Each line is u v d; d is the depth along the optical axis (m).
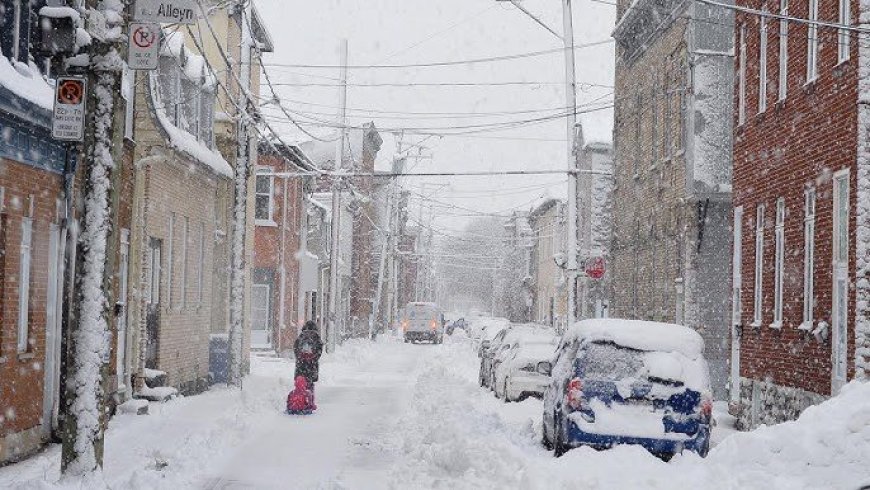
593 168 48.00
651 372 13.56
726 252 27.88
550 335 26.19
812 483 10.57
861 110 16.56
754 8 22.47
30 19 14.36
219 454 14.72
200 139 25.33
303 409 20.45
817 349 18.36
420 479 12.25
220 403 21.34
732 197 24.62
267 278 41.50
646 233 33.69
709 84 27.09
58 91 11.26
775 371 20.59
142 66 11.92
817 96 18.58
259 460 14.25
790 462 11.14
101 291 11.35
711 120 27.11
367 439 16.61
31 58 14.49
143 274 20.75
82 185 11.38
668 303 30.67
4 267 13.46
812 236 19.06
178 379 24.11
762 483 10.62
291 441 16.28
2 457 13.33
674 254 30.03
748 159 22.73
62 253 15.56
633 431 13.41
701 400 13.55
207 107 26.28
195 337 25.78
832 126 17.84
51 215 15.11
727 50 27.28
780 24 20.89
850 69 17.08
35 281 14.58
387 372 35.97
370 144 76.94
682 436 13.43
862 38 16.62
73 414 11.20
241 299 26.31
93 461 11.23
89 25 11.15
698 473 11.48
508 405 23.30
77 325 11.28
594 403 13.53
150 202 21.08
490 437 14.36
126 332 20.05
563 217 63.78
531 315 82.19
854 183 16.77
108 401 18.03
